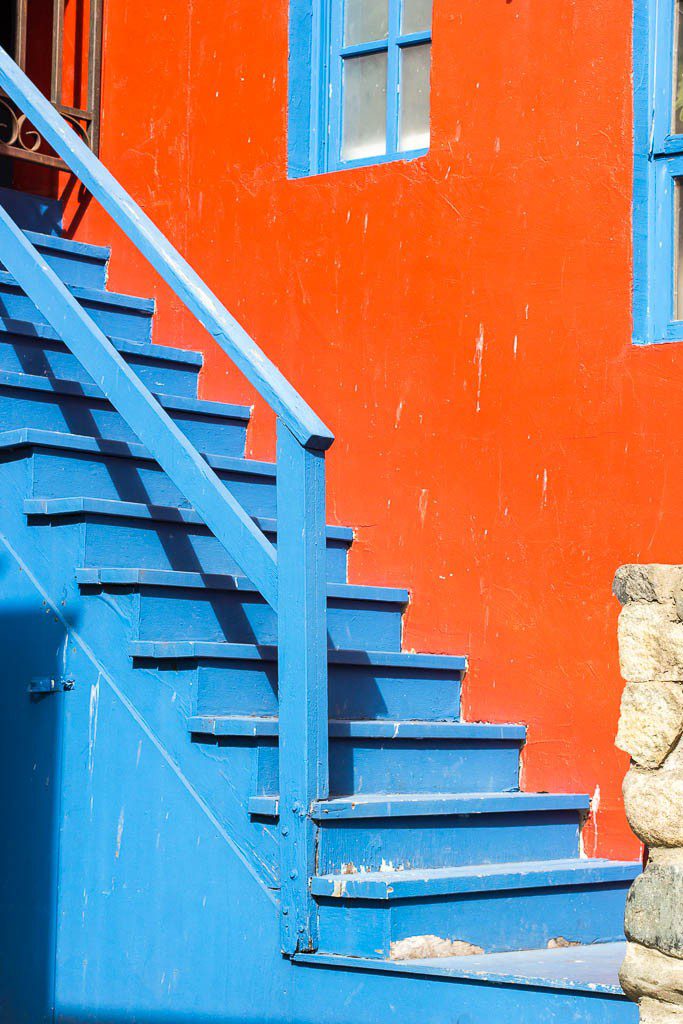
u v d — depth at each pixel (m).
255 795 3.87
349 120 5.83
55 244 6.23
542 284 4.97
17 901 4.38
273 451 5.75
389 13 5.71
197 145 6.17
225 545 4.02
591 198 4.88
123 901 4.10
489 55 5.18
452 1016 3.44
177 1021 3.92
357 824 3.86
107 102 6.58
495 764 4.74
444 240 5.25
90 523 4.41
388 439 5.34
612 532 4.71
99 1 6.55
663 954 3.02
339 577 5.35
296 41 5.88
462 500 5.10
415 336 5.30
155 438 4.22
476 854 4.23
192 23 6.27
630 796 3.08
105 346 4.41
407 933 3.64
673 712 3.03
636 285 4.75
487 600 4.99
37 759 4.39
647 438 4.66
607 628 4.69
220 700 4.09
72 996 4.18
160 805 4.05
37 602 4.46
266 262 5.83
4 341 5.22
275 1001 3.72
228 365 5.96
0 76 5.13
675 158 4.75
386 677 4.70
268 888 3.78
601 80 4.90
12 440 4.61
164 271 4.35
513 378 5.01
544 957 3.77
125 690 4.20
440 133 5.30
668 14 4.81
